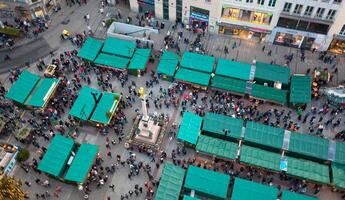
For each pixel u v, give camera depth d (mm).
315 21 88062
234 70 87562
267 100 84250
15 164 77312
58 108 84250
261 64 88125
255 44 96562
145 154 79000
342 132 80562
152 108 85000
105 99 82938
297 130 82188
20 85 84688
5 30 96062
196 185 71938
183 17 98062
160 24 100188
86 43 92125
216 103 85500
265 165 74438
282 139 77438
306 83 84875
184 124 78812
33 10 97938
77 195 74125
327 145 76500
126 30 97562
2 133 81000
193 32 98625
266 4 88188
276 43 96312
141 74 90375
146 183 74688
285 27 91812
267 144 76938
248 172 76250
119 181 75688
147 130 78750
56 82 85438
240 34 97625
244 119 82625
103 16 102125
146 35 97000
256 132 78188
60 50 95375
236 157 75625
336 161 75000
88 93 83938
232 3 90312
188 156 78500
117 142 80438
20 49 95562
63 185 75250
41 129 81125
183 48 95375
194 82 86062
